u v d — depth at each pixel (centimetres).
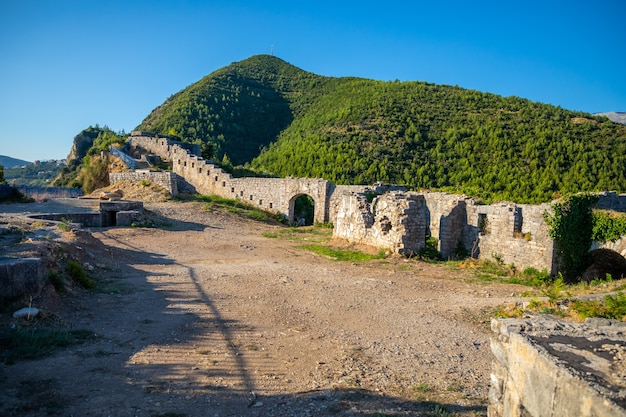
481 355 888
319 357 833
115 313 1042
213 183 4344
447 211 2377
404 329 1034
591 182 4834
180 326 971
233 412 600
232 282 1452
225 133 9038
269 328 991
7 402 584
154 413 584
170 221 2925
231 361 788
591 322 780
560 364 422
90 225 2597
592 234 1786
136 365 745
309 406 623
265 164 6625
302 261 1997
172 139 5650
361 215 2408
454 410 625
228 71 13062
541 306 1030
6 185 3325
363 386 707
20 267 953
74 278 1223
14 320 864
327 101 10288
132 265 1694
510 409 511
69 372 693
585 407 371
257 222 3428
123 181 4034
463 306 1250
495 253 2062
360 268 1839
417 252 2136
